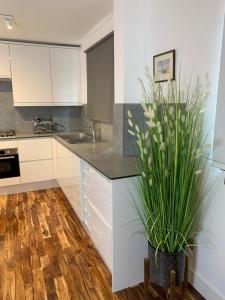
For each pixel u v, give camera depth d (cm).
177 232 144
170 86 162
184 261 156
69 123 434
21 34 330
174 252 149
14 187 372
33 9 246
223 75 136
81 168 236
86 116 388
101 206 188
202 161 160
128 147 220
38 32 322
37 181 379
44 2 230
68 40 365
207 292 167
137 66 212
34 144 365
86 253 220
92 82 316
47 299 169
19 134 382
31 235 251
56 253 220
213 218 159
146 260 155
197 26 160
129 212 169
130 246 174
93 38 320
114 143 235
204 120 158
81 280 186
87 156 222
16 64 351
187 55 171
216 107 143
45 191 382
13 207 321
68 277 189
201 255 172
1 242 238
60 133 390
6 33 324
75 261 209
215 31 148
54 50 369
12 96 393
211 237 162
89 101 334
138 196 169
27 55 354
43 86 371
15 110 399
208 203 162
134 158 212
